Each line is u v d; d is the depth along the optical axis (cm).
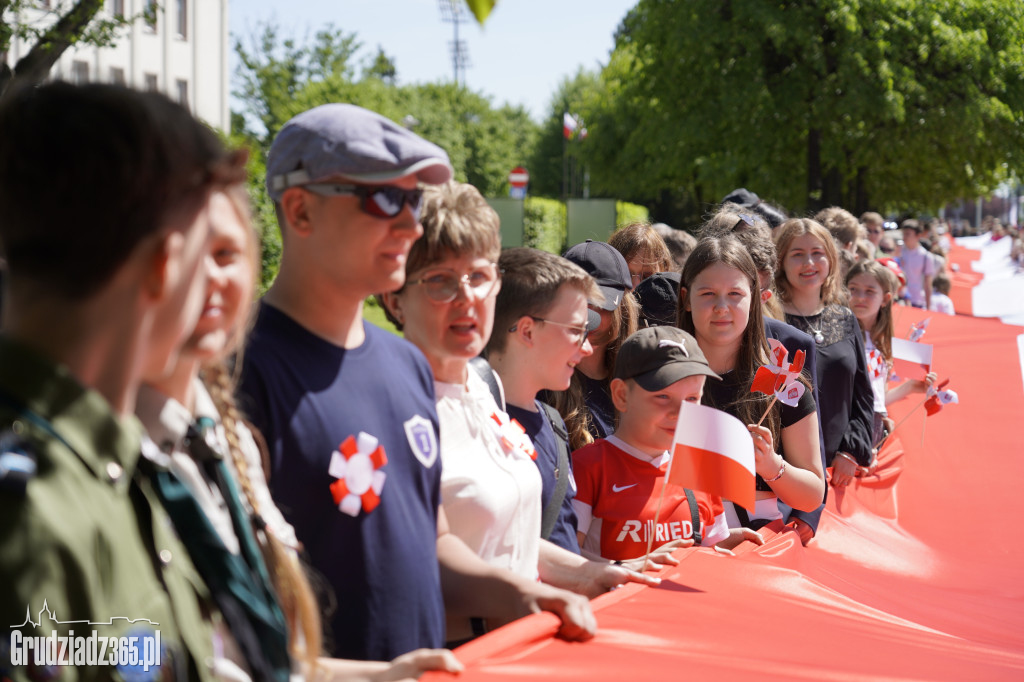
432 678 162
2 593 87
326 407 178
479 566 204
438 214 226
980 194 2658
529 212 2845
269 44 3781
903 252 1283
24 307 97
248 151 109
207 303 120
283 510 172
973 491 538
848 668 186
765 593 237
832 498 436
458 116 7606
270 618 122
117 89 99
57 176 93
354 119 181
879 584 366
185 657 108
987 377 761
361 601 176
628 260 450
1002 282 1605
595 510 299
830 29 2147
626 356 301
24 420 93
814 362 376
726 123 2277
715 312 342
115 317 98
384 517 180
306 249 184
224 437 141
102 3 952
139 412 123
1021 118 2212
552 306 267
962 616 335
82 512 94
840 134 2255
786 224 451
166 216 99
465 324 229
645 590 227
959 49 2109
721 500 326
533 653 179
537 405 281
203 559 115
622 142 3148
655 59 2419
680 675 173
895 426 601
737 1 2127
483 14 69
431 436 196
